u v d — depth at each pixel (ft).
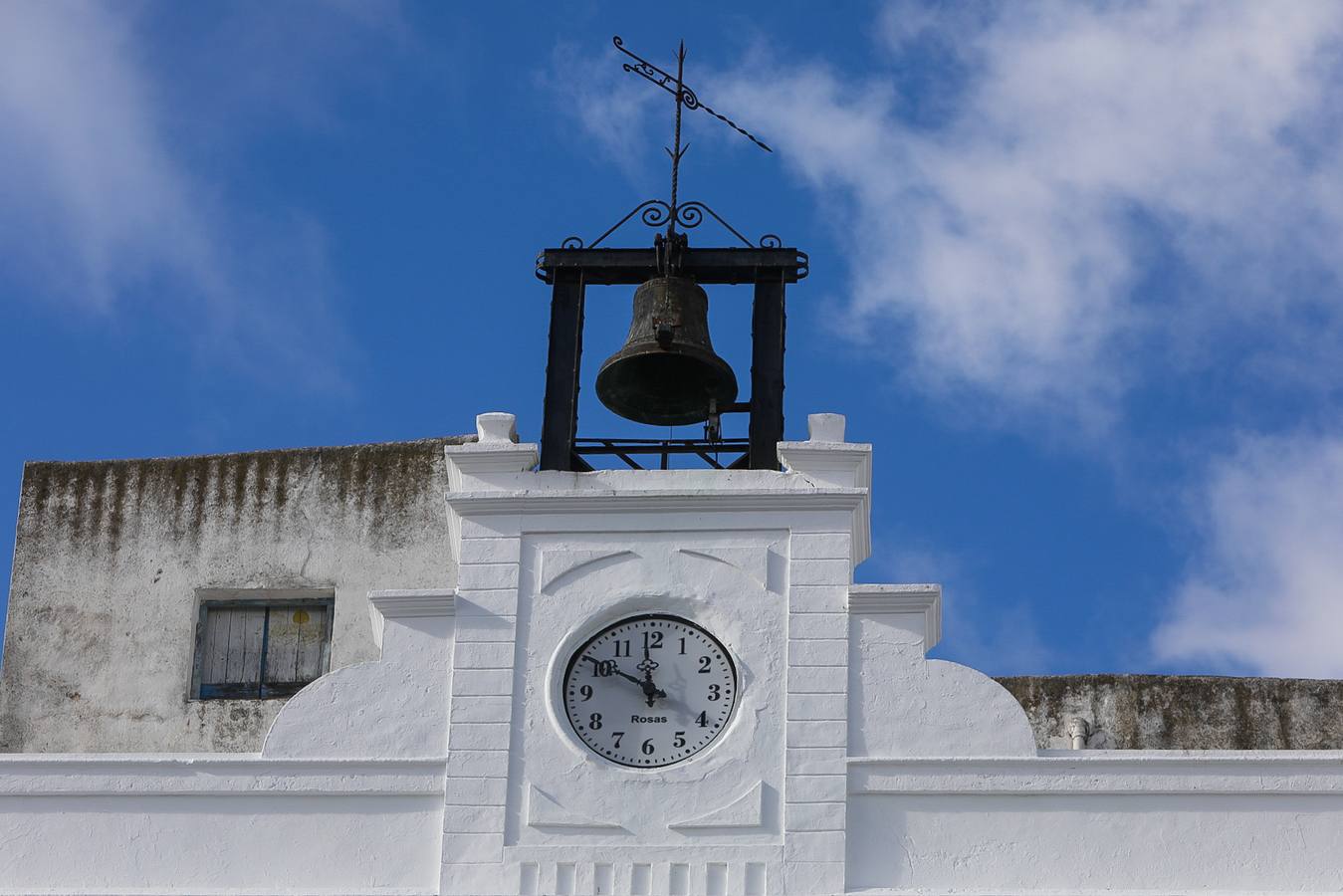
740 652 101.40
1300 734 131.34
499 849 98.68
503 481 104.63
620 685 101.50
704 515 103.55
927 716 100.12
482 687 101.35
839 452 103.86
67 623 135.44
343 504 136.05
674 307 109.29
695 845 98.27
